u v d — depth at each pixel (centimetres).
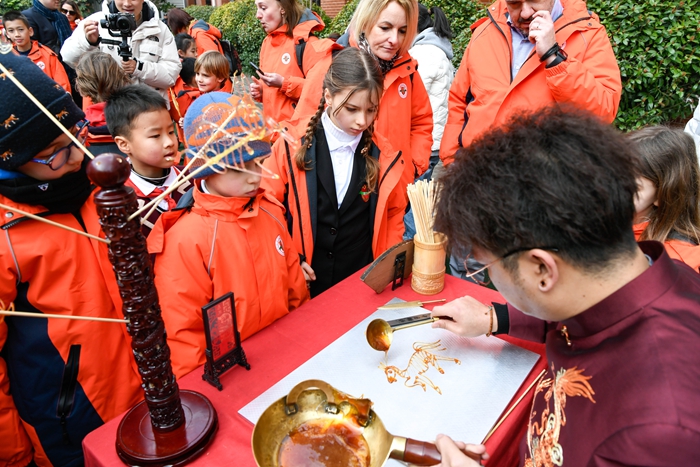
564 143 67
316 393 98
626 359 68
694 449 57
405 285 165
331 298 156
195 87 452
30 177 126
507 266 74
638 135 164
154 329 88
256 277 146
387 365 122
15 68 112
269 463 87
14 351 138
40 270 133
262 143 137
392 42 236
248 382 117
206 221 139
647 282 69
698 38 362
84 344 142
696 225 162
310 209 193
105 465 94
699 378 61
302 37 321
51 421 143
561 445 78
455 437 101
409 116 264
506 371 121
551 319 82
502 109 235
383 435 91
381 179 204
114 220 79
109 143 253
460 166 77
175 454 92
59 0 514
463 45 492
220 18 920
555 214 65
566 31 225
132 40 311
